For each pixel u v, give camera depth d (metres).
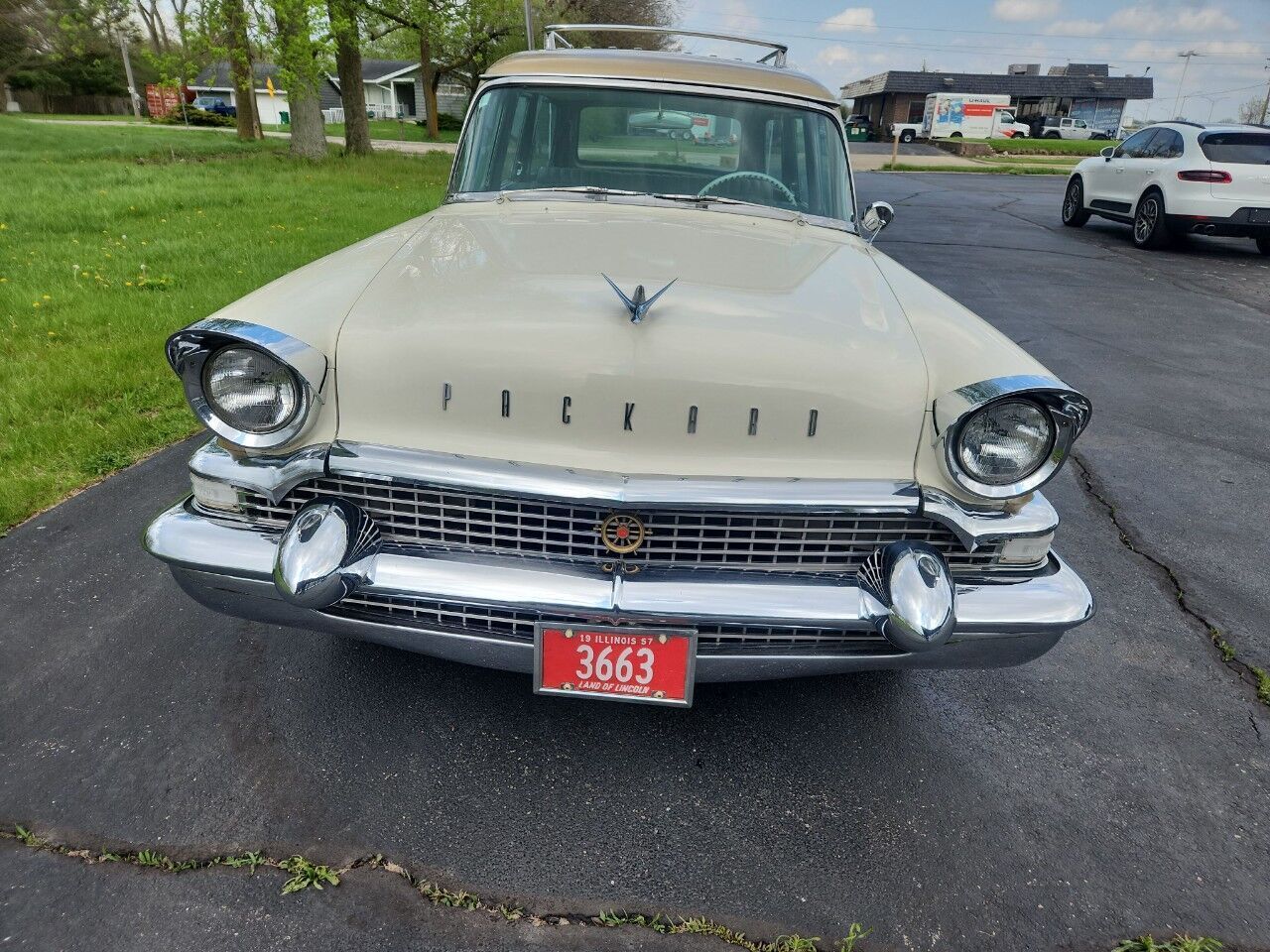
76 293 5.63
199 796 2.00
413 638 1.92
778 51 3.98
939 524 1.87
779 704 2.42
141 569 2.88
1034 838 2.01
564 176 3.02
